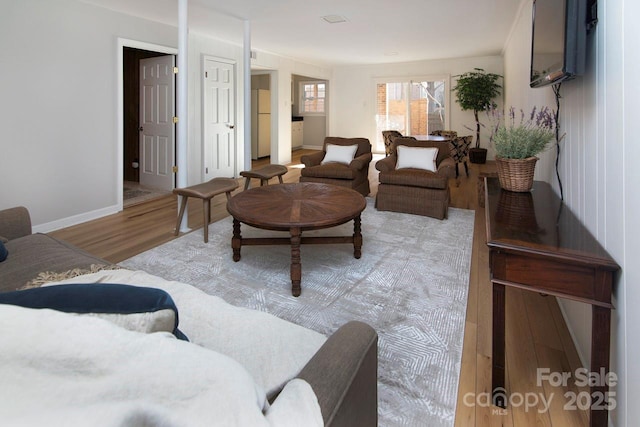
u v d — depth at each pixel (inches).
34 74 134.8
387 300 90.4
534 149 84.9
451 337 75.6
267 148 387.2
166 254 118.5
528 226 61.8
